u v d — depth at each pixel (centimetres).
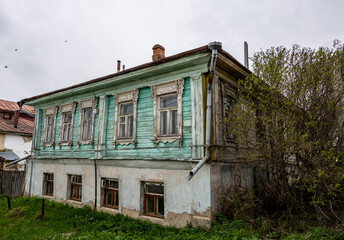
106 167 965
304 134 646
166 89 826
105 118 1011
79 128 1112
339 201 651
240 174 785
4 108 2258
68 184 1113
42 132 1346
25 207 1002
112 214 895
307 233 552
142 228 729
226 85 821
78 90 1092
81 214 912
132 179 871
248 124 694
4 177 1432
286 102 647
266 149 671
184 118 776
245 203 677
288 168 704
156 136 829
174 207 748
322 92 668
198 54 714
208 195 681
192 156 729
